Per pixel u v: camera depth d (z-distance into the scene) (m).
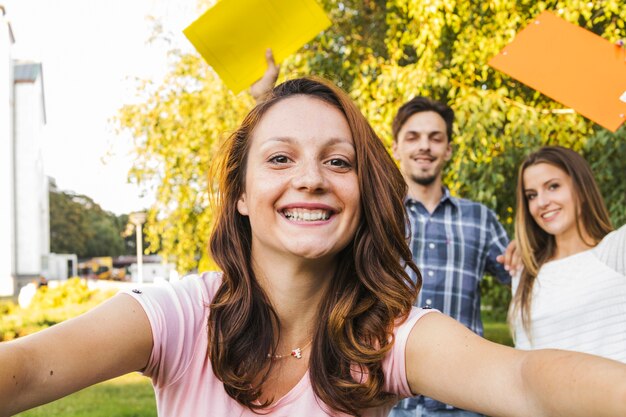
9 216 28.22
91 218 55.16
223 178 1.54
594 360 1.02
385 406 1.45
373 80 6.91
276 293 1.46
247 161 1.46
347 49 7.17
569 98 2.45
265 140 1.41
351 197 1.40
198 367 1.39
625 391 0.93
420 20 6.06
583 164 2.94
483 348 1.24
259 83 2.65
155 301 1.36
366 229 1.47
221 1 2.51
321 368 1.40
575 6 5.67
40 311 13.96
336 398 1.37
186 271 8.09
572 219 2.89
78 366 1.18
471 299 3.29
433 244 3.29
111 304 1.32
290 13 2.57
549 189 2.93
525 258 2.99
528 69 2.50
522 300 2.95
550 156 2.94
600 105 2.42
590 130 6.03
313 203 1.38
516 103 6.12
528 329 2.91
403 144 3.39
